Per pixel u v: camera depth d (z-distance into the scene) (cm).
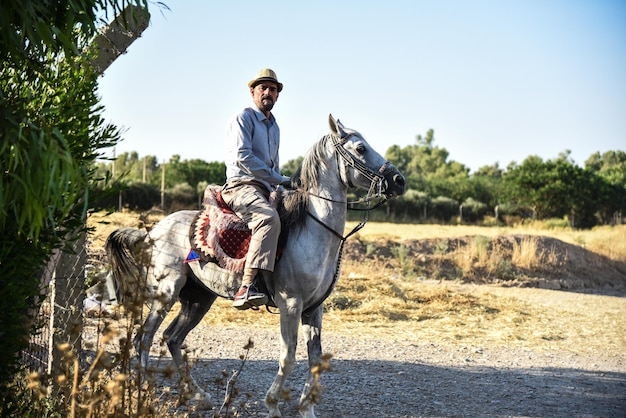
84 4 373
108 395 393
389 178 546
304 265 541
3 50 376
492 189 5266
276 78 581
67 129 414
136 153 4653
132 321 383
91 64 487
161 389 607
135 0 391
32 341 547
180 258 591
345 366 831
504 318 1311
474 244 2117
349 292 1369
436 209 4425
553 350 1049
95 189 416
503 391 757
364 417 616
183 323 621
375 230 2744
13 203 334
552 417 655
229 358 830
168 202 3297
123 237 602
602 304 1627
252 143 582
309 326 569
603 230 3659
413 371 832
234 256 562
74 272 574
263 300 547
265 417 584
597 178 4709
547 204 4472
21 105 354
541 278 2000
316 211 554
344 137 558
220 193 592
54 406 469
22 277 396
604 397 755
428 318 1271
